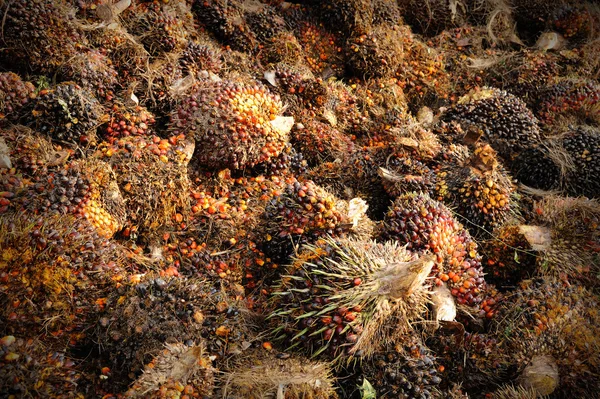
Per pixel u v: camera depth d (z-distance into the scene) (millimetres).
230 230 3623
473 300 3588
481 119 4895
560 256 3938
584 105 5309
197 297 3025
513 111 4914
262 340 3072
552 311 3547
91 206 3195
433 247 3574
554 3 6227
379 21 5348
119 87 4074
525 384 3352
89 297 2938
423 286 3133
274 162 4180
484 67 5668
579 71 5738
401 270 2938
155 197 3477
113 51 4137
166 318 2867
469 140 4609
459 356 3428
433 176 4246
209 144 3818
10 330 2668
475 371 3408
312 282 3053
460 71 5602
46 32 3773
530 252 4000
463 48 5855
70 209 3105
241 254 3559
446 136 4707
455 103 5293
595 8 6336
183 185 3604
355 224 3607
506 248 4055
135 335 2787
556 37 6031
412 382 3016
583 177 4625
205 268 3465
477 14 6148
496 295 3756
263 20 5016
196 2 4891
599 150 4672
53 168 3332
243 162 3934
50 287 2812
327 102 4785
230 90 3930
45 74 3852
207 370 2711
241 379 2762
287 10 5262
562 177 4664
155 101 4109
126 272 3152
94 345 2871
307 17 5277
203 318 2963
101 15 4133
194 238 3582
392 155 4379
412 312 3084
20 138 3391
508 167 4852
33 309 2744
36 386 2459
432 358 3172
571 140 4797
